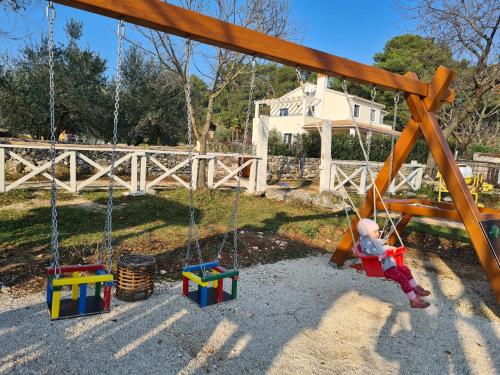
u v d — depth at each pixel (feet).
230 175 34.99
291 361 10.09
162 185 38.01
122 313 11.96
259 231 22.70
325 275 16.97
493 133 107.96
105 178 40.50
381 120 107.86
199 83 75.05
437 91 14.88
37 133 64.90
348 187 44.68
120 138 75.97
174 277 15.28
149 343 10.35
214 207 28.04
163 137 81.46
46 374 8.70
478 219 13.85
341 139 63.67
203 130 35.04
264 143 35.35
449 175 14.47
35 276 14.05
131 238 19.26
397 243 22.79
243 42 11.39
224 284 15.06
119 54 10.23
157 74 69.46
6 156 38.14
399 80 14.46
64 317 10.91
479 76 44.06
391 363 10.37
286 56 12.15
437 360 10.69
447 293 15.89
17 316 11.16
